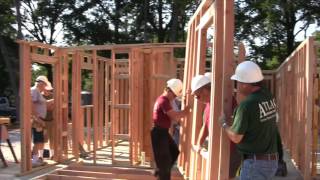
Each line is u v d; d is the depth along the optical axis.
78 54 9.91
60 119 9.70
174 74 10.34
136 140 9.36
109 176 7.68
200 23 6.12
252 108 3.89
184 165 7.20
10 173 8.61
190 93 6.72
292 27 24.53
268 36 24.94
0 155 9.24
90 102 12.52
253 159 3.98
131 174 7.68
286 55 24.98
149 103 9.50
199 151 5.70
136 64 9.34
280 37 24.97
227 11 4.51
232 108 4.48
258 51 25.06
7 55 23.98
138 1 26.69
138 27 26.94
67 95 9.97
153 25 27.03
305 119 8.27
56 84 9.66
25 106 8.58
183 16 25.41
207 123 5.41
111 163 9.31
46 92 9.57
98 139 11.75
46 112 9.29
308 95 8.03
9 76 25.84
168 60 10.48
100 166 8.84
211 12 5.14
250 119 3.90
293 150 10.09
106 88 11.96
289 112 11.05
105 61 11.84
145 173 7.80
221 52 4.73
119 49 9.38
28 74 8.72
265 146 3.96
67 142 10.05
